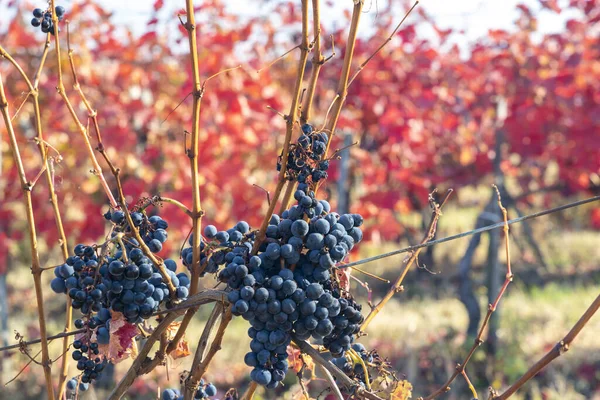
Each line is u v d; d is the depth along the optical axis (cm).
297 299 171
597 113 796
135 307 175
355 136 884
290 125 168
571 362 752
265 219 172
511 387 185
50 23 189
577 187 902
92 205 751
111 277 174
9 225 816
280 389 656
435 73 846
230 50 732
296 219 175
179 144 741
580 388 709
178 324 200
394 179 862
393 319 874
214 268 190
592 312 174
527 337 809
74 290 176
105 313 181
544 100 828
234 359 763
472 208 1526
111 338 177
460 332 829
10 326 865
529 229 1129
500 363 729
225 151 745
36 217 764
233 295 172
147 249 176
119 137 715
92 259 178
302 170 171
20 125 798
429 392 696
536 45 860
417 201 928
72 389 199
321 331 173
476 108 869
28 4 780
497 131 827
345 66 179
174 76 792
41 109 792
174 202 183
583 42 855
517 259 1207
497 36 866
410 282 1111
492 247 775
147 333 198
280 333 175
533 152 832
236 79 725
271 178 885
